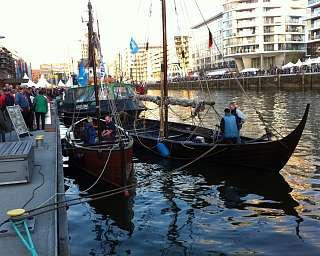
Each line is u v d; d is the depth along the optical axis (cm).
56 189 852
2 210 722
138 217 1028
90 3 1734
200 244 866
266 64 10581
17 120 1534
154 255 816
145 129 2155
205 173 1434
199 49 12338
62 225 716
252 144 1412
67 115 2858
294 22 10212
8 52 9056
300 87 6656
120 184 1212
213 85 9275
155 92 9781
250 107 4153
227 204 1119
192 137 1819
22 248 568
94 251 834
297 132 1336
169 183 1330
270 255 808
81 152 1389
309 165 1523
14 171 881
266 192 1214
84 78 3203
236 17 10350
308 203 1109
